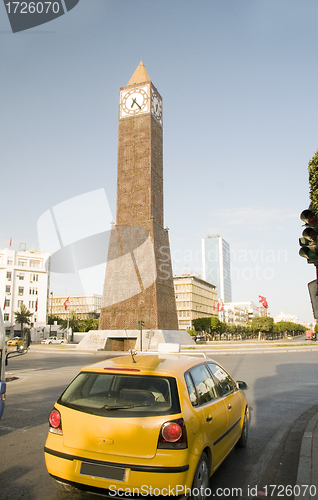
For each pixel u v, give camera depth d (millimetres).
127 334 43062
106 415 4039
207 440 4320
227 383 6109
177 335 45250
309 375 16547
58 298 122000
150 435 3818
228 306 149375
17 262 80938
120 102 50250
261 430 7863
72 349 44438
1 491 4793
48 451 4203
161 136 51344
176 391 4121
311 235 6281
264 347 41875
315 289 6789
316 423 7875
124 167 48156
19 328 77625
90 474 3908
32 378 16984
